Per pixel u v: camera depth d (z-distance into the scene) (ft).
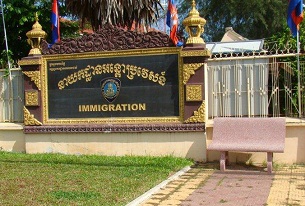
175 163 31.60
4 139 39.32
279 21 102.73
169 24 36.52
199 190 24.56
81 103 36.52
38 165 31.73
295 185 25.61
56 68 37.17
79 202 21.52
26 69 37.55
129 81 35.32
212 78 34.94
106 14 39.68
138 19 41.78
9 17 50.62
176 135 34.14
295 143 32.24
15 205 21.08
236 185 25.84
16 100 40.06
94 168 30.37
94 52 36.01
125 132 35.14
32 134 37.60
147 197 22.80
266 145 29.48
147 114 34.88
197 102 33.55
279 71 35.76
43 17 51.57
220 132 30.94
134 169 29.84
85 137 36.35
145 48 34.83
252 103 34.04
